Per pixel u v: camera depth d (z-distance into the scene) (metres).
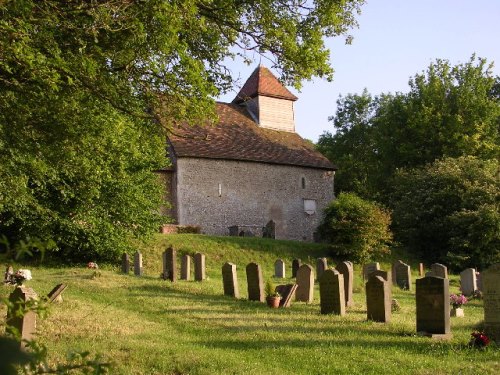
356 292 20.78
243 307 15.23
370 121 58.84
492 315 10.91
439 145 46.00
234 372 8.55
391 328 12.17
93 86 10.30
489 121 45.31
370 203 36.22
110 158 14.16
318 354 9.74
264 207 40.72
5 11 8.62
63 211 25.73
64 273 22.19
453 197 37.03
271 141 43.47
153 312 14.12
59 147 11.44
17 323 8.92
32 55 8.56
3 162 12.75
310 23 13.17
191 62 10.45
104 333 11.10
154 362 9.00
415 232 37.78
